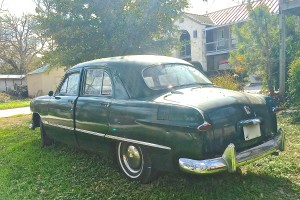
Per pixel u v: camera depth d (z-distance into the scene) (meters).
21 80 42.22
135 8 11.03
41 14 11.38
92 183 4.59
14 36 44.28
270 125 4.28
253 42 11.60
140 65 4.57
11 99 32.25
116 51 11.02
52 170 5.23
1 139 8.23
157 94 4.25
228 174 4.43
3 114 15.79
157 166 4.04
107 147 4.73
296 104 8.53
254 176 4.38
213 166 3.41
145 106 4.04
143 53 11.43
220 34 30.69
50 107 6.02
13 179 5.04
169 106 3.76
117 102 4.42
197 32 31.22
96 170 5.05
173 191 4.08
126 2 11.15
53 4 11.17
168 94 4.18
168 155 3.78
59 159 5.73
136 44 11.32
